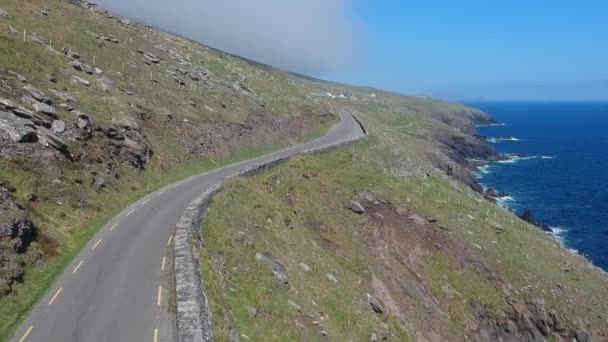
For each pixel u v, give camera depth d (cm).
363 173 5394
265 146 6431
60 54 5003
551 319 4094
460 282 4294
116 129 4219
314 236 3941
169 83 6272
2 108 3306
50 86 4153
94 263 2523
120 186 3731
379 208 4753
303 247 3469
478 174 12550
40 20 5753
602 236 7775
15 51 4366
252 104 7394
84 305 2089
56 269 2434
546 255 5097
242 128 6284
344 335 2731
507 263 4522
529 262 4712
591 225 8350
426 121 17238
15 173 2952
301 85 19038
